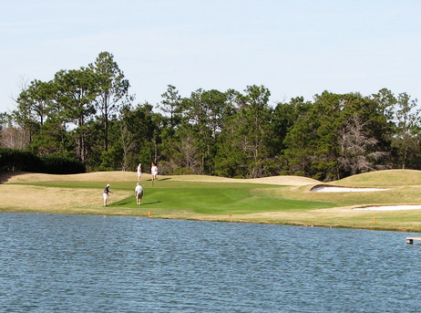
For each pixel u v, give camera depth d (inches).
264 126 5128.0
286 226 1883.6
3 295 1006.4
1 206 2348.7
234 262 1302.9
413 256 1382.9
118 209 2283.5
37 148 5191.9
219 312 929.5
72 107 5098.4
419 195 2546.8
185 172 5147.6
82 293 1029.8
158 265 1264.8
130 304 968.3
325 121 5103.3
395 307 965.8
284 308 954.7
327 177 4943.4
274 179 3390.7
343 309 951.0
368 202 2475.4
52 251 1409.9
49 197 2529.5
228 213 2191.2
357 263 1298.0
